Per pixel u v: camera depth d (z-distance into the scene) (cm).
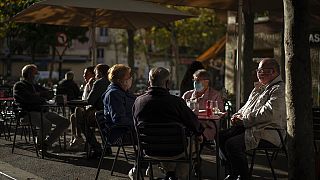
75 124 1032
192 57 4531
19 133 1312
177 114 598
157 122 596
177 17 1205
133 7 1116
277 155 868
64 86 1273
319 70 1730
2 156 963
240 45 991
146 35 3809
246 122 663
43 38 2808
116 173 799
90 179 757
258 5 1052
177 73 3284
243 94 1226
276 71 678
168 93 605
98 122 744
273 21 1930
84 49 5666
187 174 686
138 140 604
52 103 1008
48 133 960
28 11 1138
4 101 1245
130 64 1664
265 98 670
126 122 713
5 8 1653
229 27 2127
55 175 790
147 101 601
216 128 664
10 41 3422
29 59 4847
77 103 917
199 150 666
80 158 931
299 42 557
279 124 656
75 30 3039
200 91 820
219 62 3175
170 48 4412
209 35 3441
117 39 5253
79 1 1064
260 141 658
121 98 728
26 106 955
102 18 1285
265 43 1980
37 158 938
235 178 680
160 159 603
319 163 641
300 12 555
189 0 1023
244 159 662
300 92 560
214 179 753
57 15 1217
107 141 723
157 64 4803
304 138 564
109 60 5938
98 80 896
